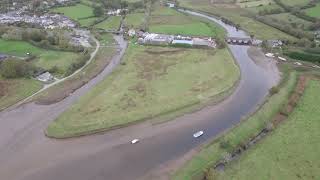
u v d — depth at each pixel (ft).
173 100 534.78
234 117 499.51
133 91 562.66
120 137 448.65
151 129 465.88
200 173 382.01
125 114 494.59
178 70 646.33
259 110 510.17
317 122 475.72
